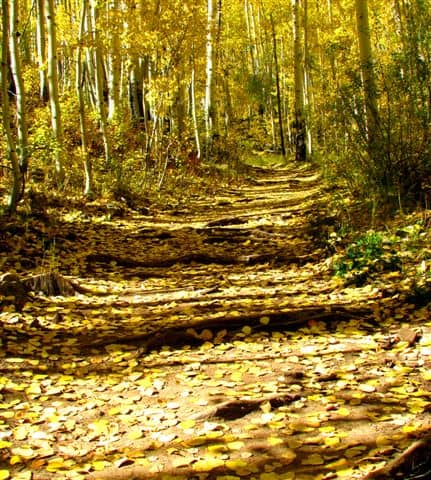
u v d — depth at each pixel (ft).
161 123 50.83
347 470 8.05
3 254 22.03
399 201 22.85
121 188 38.04
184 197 44.16
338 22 79.10
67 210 31.63
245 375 11.98
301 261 22.11
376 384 10.96
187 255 23.68
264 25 101.40
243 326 14.52
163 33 42.98
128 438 9.58
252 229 28.86
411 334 13.19
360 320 14.62
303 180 56.54
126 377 12.25
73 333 14.97
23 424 10.17
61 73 78.79
